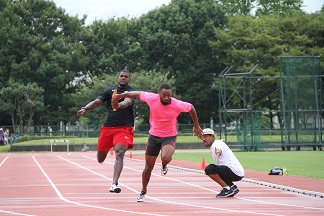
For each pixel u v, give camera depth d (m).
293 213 15.63
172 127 17.66
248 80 98.31
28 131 92.38
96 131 89.19
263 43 97.19
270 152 60.09
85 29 111.00
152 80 100.62
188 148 80.25
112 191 18.39
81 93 102.00
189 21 108.44
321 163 40.59
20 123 98.31
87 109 18.75
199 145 80.44
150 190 22.59
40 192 22.06
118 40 112.19
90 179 28.78
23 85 96.94
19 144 79.44
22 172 34.84
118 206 17.30
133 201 18.73
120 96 17.59
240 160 45.16
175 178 28.89
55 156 61.56
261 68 96.69
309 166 37.38
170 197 19.98
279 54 95.31
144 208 16.78
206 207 17.02
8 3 104.81
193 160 48.00
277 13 116.19
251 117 62.94
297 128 62.19
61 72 103.44
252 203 18.06
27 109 100.12
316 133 62.59
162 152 17.47
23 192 22.11
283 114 62.00
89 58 107.25
